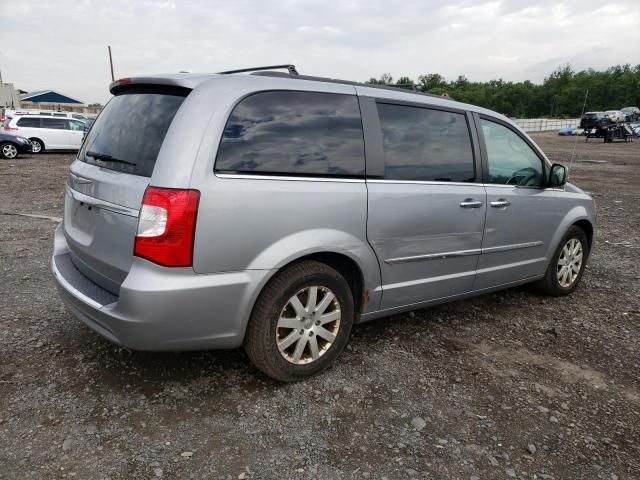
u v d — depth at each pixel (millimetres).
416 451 2615
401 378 3322
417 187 3531
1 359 3312
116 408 2834
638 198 12156
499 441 2738
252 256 2809
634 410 3113
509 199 4203
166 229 2564
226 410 2867
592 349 3943
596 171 18297
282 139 2953
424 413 2949
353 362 3500
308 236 2979
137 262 2633
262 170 2842
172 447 2541
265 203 2807
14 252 5922
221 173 2703
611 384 3418
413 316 4398
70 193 3369
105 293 2895
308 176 3016
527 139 4500
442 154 3762
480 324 4320
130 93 3254
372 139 3336
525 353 3814
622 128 36469
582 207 5051
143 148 2818
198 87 2793
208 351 3504
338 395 3078
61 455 2447
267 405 2936
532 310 4723
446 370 3469
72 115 25531
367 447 2625
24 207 9094
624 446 2756
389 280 3502
